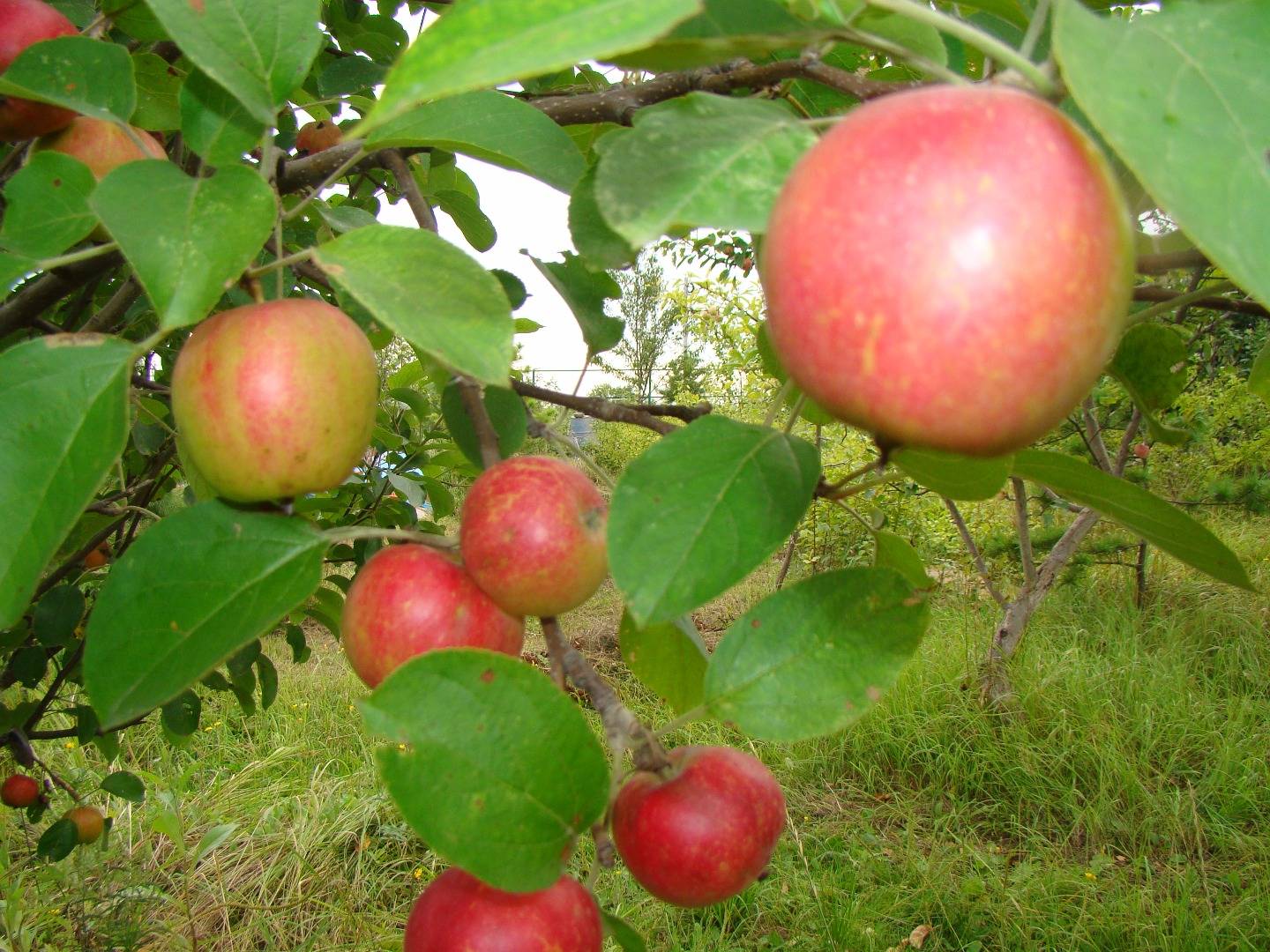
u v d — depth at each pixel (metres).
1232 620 1.71
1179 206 0.15
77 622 0.59
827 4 0.19
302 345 0.26
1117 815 1.18
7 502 0.23
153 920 1.06
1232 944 0.95
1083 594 1.88
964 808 1.23
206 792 1.33
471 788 0.21
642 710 1.54
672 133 0.20
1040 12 0.20
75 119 0.34
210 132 0.30
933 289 0.16
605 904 1.07
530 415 0.34
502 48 0.15
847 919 1.01
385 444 0.82
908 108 0.17
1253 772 1.19
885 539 0.39
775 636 0.28
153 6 0.26
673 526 0.23
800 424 2.27
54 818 1.11
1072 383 0.17
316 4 0.28
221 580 0.26
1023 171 0.16
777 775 1.33
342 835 1.21
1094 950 0.96
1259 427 2.02
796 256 0.17
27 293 0.36
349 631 0.28
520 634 0.29
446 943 0.23
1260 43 0.17
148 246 0.24
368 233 0.26
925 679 1.50
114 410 0.24
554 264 0.40
